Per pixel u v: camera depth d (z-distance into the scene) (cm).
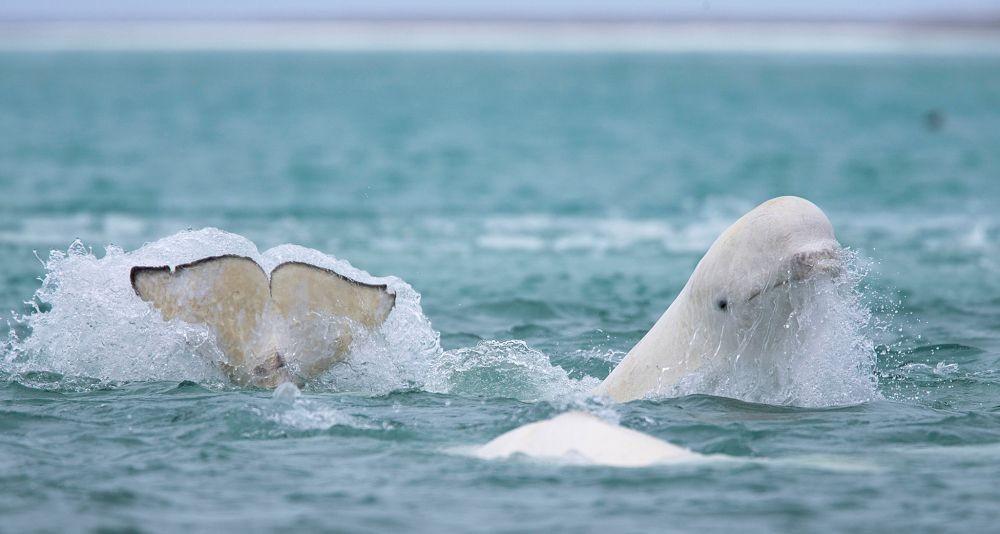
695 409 3253
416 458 2758
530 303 5612
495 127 19950
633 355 3591
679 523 2291
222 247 3750
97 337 3691
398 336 3722
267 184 11688
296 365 3503
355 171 13075
